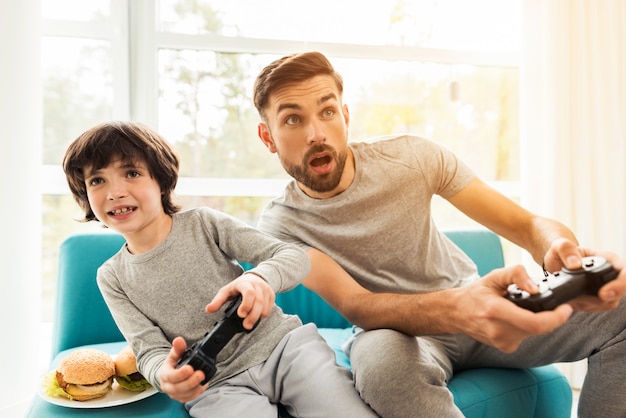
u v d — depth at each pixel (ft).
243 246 3.48
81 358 3.20
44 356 6.29
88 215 3.68
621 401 3.08
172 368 2.44
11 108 4.96
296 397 3.08
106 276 3.52
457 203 3.92
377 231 3.63
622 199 6.49
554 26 6.35
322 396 2.91
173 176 3.68
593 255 2.55
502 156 7.40
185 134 6.47
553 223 3.48
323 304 5.08
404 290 3.73
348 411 2.78
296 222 3.82
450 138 7.22
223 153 6.58
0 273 4.93
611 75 6.50
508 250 7.34
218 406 2.97
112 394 3.24
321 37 6.75
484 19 7.23
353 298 3.28
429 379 2.74
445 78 7.12
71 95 6.26
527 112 6.59
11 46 4.95
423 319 2.79
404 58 6.85
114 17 6.24
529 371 3.73
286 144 3.44
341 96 3.65
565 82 6.42
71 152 3.42
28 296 5.16
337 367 3.09
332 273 3.51
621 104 6.57
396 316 2.95
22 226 5.08
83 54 6.25
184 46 6.35
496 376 3.58
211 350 2.43
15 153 5.00
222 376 3.24
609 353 3.12
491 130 7.34
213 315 3.37
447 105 7.16
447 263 4.00
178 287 3.40
